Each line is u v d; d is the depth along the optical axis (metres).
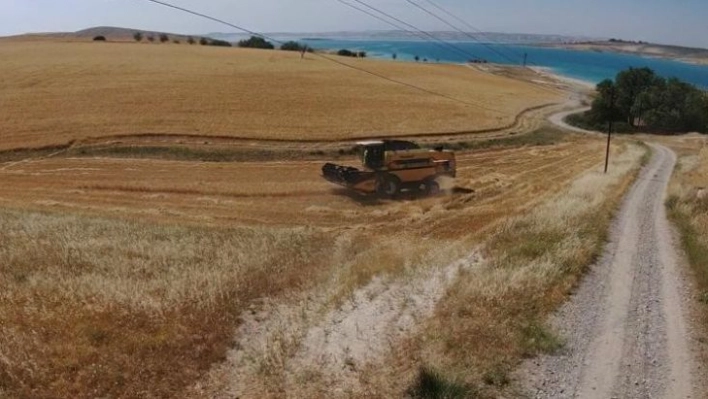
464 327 10.80
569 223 18.72
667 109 86.38
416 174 30.28
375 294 13.39
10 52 86.62
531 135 60.75
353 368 9.70
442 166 31.09
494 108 73.31
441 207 27.59
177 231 20.70
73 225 20.94
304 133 47.44
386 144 30.30
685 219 21.77
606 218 21.55
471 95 81.19
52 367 9.46
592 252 16.47
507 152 51.28
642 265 15.80
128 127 45.25
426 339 10.40
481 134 56.91
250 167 38.38
